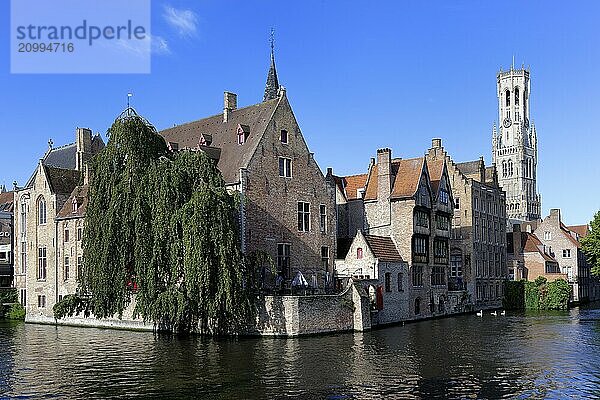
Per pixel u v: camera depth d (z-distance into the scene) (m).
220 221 39.94
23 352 37.38
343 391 26.08
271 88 80.38
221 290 39.44
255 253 44.66
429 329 48.69
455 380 28.12
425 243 59.91
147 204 41.03
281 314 42.44
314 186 53.59
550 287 74.75
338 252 57.81
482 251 75.06
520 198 178.88
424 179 59.69
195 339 42.09
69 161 72.06
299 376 28.91
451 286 66.31
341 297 45.81
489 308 75.19
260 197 48.75
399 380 28.08
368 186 61.03
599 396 25.20
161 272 40.50
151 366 31.69
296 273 51.03
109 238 40.78
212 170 43.09
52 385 27.77
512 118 182.25
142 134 42.91
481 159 80.56
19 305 63.78
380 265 52.53
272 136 50.44
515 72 182.00
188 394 25.77
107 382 28.17
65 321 55.81
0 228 73.69
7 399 25.41
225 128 55.03
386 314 52.44
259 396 25.30
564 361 32.84
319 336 43.16
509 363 32.19
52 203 59.28
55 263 58.44
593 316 61.88
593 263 76.69
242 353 35.31
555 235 96.69
